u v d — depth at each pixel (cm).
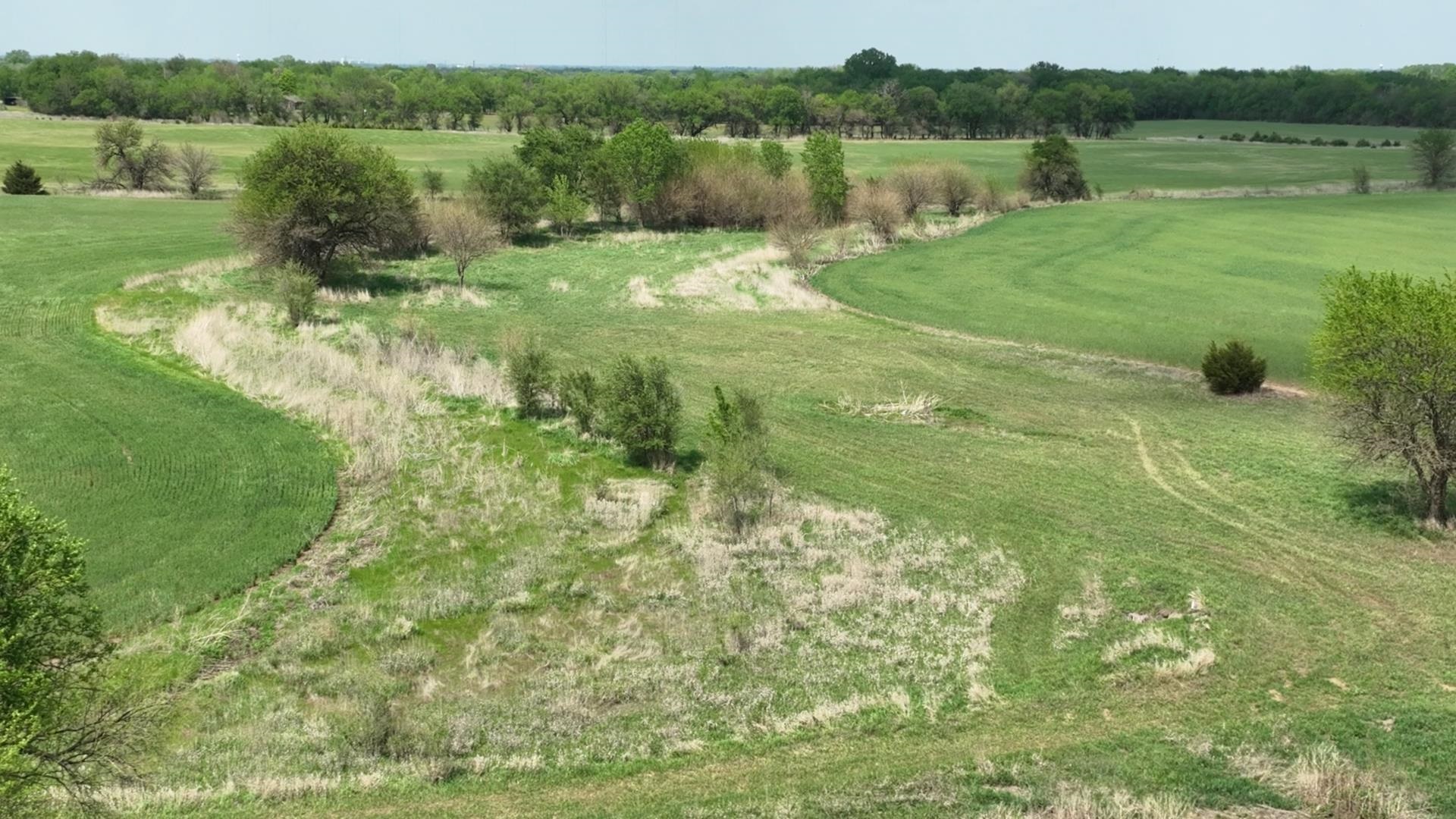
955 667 2003
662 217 7569
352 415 3231
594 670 2003
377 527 2572
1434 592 2231
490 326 4500
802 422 3384
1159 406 3575
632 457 3077
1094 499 2777
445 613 2200
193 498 2630
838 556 2472
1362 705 1836
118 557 2303
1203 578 2327
